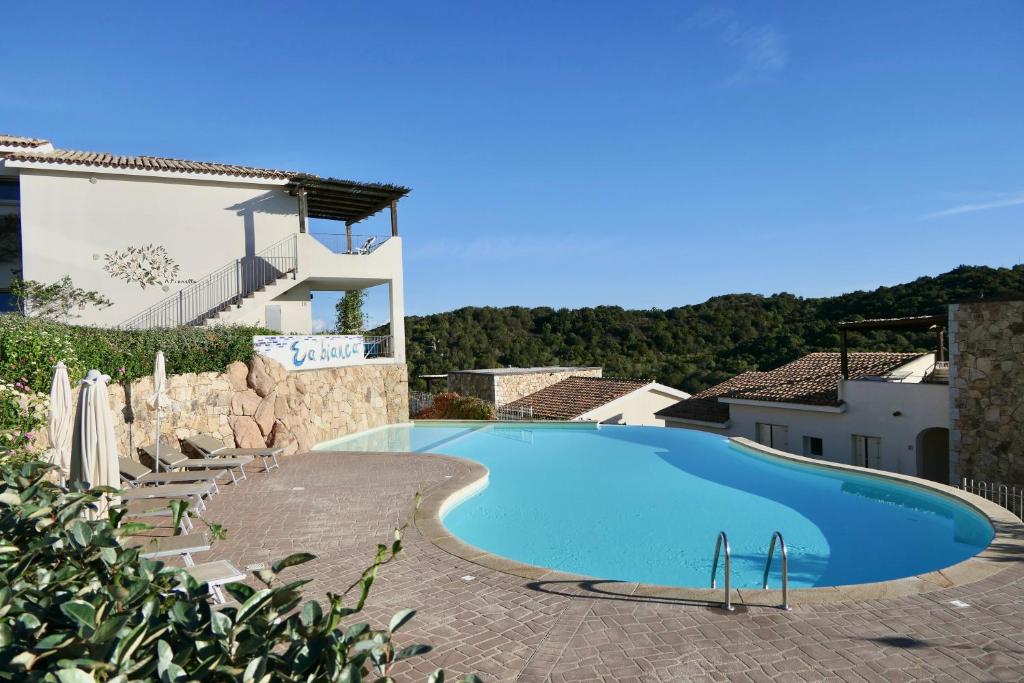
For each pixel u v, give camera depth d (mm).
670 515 12016
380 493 11594
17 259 20125
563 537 10773
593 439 20172
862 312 42250
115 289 19469
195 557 8141
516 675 5094
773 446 21688
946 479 18219
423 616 6277
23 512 3213
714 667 5148
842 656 5293
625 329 58375
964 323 15594
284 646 5082
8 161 17906
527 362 54219
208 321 19062
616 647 5547
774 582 8742
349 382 19953
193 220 20328
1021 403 14633
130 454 12984
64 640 2008
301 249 20328
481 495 13055
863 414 18734
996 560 7508
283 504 10805
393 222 22250
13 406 9648
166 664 1940
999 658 5227
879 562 9508
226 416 15078
